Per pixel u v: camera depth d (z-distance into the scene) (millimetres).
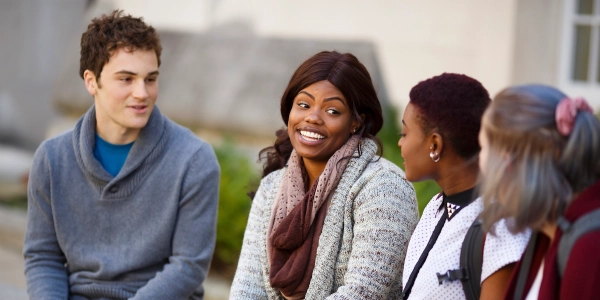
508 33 9406
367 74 3840
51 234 4512
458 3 9844
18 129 14578
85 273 4449
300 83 3807
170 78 10930
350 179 3703
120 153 4477
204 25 11641
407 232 3611
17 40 14711
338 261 3713
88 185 4422
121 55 4195
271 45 10336
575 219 2533
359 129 3869
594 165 2527
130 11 12484
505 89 2666
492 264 2879
